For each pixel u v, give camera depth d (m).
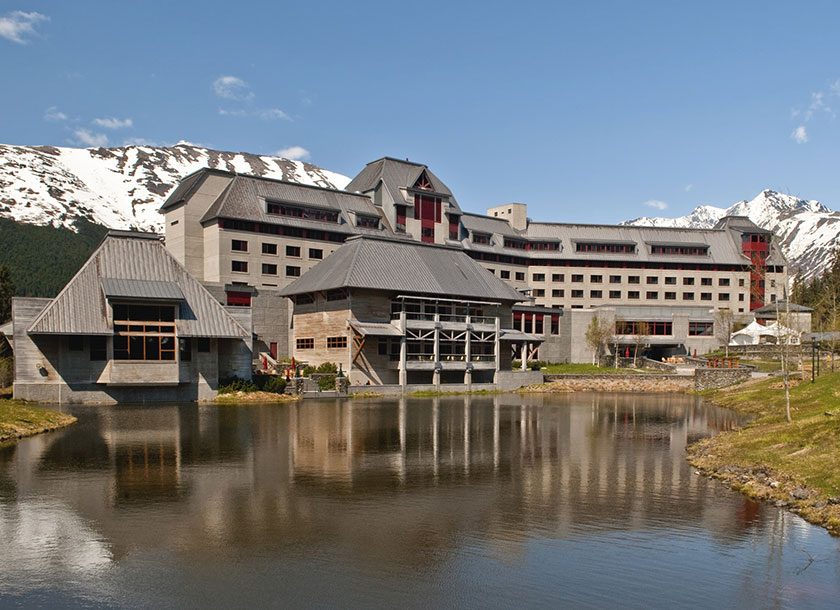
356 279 74.75
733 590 16.22
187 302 60.41
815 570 17.48
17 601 15.28
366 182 120.50
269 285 98.31
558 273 139.00
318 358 80.69
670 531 20.55
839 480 24.19
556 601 15.52
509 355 90.19
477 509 22.77
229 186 99.06
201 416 48.44
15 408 42.75
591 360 112.12
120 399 57.53
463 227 130.00
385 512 22.27
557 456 33.03
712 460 30.84
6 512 21.81
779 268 144.50
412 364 76.44
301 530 20.25
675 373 94.44
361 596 15.65
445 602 15.39
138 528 20.28
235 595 15.64
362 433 40.53
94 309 55.66
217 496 24.05
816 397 48.38
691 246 142.75
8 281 101.44
